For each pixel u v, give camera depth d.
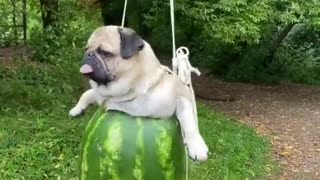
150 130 1.23
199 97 5.34
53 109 3.55
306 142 4.00
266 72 6.33
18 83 3.89
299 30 7.05
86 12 5.77
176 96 1.23
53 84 4.16
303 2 4.55
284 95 5.68
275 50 6.25
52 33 5.00
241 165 3.13
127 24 5.84
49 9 5.12
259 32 4.43
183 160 1.28
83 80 4.24
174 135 1.25
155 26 4.95
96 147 1.26
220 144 3.36
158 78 1.21
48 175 2.66
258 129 4.26
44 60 4.89
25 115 3.42
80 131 3.08
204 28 4.30
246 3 4.27
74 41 4.97
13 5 4.94
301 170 3.38
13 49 5.45
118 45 1.18
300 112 4.94
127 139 1.24
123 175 1.24
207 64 6.40
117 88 1.19
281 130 4.30
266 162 3.39
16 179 2.59
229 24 4.25
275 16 4.48
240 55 6.26
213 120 4.02
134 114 1.24
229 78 6.27
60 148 2.89
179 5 4.30
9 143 2.90
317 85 6.41
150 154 1.23
